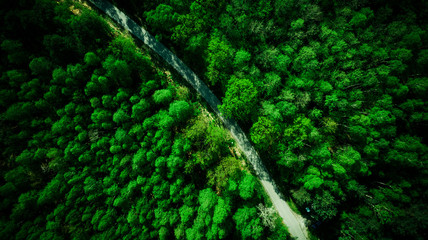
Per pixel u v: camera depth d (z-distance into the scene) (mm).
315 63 35469
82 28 32469
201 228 32344
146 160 33719
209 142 34281
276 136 35531
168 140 34281
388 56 36531
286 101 35594
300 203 36438
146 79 37406
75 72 32250
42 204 31219
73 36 33000
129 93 35562
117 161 33562
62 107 33656
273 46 36406
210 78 36000
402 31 35844
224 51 33656
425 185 34938
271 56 35375
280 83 35875
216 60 34031
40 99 32094
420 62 36438
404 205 35750
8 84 31469
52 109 33188
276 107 36156
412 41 35781
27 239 29594
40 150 31609
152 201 33969
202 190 35031
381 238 35656
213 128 35406
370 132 36531
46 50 33188
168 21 34625
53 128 31984
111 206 33500
